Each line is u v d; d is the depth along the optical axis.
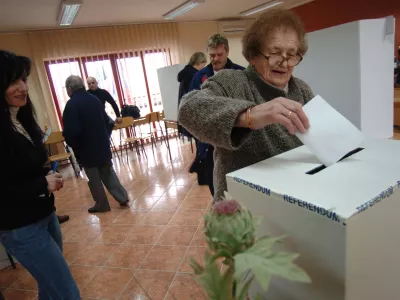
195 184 3.40
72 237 2.52
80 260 2.15
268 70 0.71
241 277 0.31
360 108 1.48
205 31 6.70
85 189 3.82
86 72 5.59
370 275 0.38
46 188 1.10
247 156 0.71
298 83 0.83
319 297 0.40
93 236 2.49
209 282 0.33
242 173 0.52
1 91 0.98
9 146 0.98
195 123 0.60
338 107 1.59
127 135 5.60
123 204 3.01
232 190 0.52
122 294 1.73
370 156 0.53
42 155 1.15
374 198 0.36
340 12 5.47
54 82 5.36
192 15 5.90
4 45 4.92
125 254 2.15
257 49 0.71
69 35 5.32
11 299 1.83
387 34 1.46
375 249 0.38
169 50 6.27
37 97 5.25
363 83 1.45
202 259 0.37
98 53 5.62
